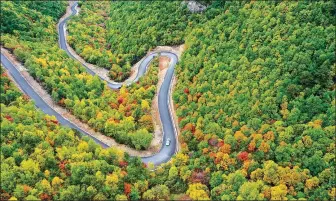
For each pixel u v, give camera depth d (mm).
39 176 128375
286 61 161500
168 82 194375
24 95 171125
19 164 131500
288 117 144125
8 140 138000
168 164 141625
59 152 135500
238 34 188875
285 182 123688
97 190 125562
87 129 163750
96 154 139500
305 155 131500
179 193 128125
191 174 132000
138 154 153000
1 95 159625
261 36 179750
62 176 129250
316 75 152250
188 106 167125
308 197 121125
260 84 159125
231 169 131625
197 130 150500
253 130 142625
